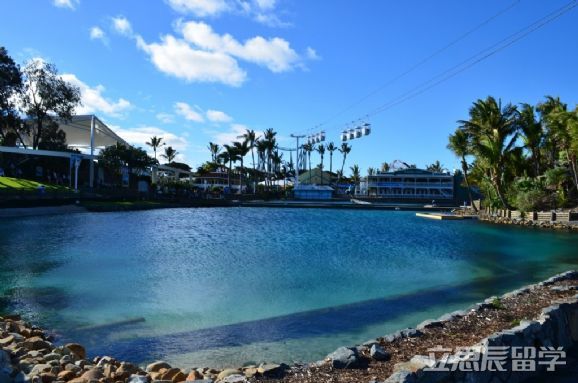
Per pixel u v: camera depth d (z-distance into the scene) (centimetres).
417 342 647
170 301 1116
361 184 11481
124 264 1633
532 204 4053
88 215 4028
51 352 661
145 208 5434
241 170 9744
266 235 2833
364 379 516
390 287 1320
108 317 974
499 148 4328
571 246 2367
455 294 1244
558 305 781
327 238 2703
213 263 1697
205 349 796
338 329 921
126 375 575
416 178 10350
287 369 559
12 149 4825
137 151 6412
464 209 5722
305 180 12738
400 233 3092
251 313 1024
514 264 1778
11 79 5178
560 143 3938
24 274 1409
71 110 5825
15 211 3559
